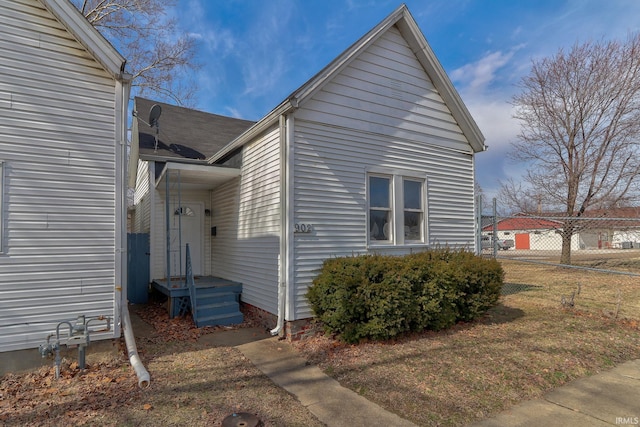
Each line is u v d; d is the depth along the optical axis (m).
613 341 5.53
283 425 3.34
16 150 4.47
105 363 4.80
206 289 7.61
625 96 15.57
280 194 6.29
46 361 4.55
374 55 7.34
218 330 6.67
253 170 7.54
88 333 4.57
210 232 10.09
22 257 4.46
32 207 4.54
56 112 4.71
